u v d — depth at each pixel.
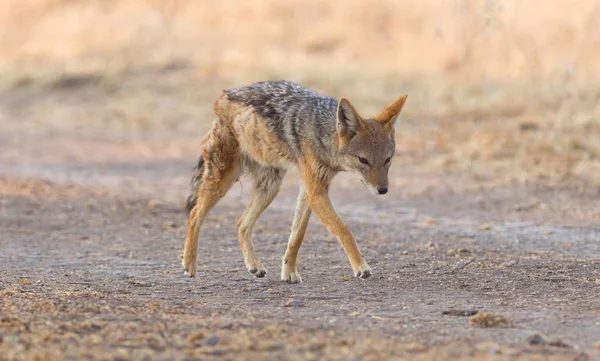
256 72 41.16
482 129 29.45
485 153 26.88
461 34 40.16
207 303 12.77
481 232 18.83
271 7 52.31
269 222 20.16
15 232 19.05
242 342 10.13
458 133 29.67
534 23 40.31
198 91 40.66
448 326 11.23
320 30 47.81
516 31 38.31
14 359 9.37
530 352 9.93
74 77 44.22
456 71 37.88
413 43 42.91
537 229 18.91
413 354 9.74
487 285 13.86
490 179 24.27
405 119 32.28
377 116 15.23
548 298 12.93
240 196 23.98
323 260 16.19
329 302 12.90
